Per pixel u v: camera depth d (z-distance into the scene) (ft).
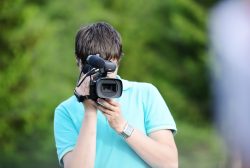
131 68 109.50
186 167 95.61
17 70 70.28
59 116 16.87
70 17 100.89
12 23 69.36
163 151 15.94
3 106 70.69
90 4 103.65
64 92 85.10
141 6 114.83
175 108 121.08
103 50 15.49
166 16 121.39
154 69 120.47
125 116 16.40
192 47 122.52
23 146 80.64
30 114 72.18
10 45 69.97
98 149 16.14
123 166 16.06
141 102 16.67
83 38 15.67
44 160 81.00
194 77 122.31
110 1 108.47
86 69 15.10
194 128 116.16
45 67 82.64
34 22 74.43
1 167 76.18
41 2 100.89
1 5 67.46
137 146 15.70
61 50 94.17
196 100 123.13
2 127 70.90
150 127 16.44
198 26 119.85
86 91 15.12
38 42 72.13
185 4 118.83
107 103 15.20
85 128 15.51
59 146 16.69
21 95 71.36
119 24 106.01
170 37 121.80
